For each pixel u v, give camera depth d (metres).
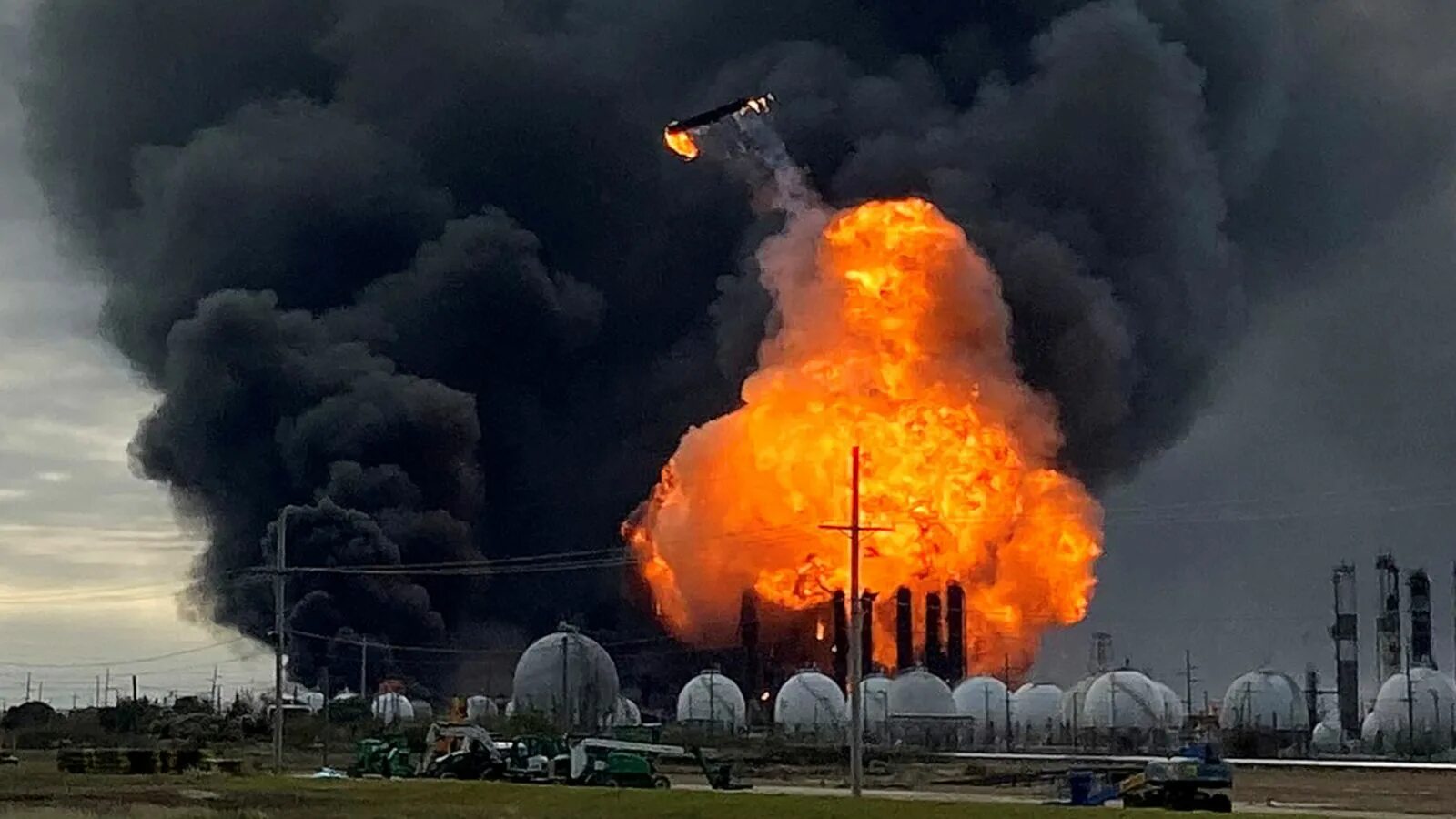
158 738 114.31
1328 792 76.06
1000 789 77.94
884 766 92.88
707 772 78.50
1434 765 93.38
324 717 112.12
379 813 57.69
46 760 94.69
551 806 59.84
